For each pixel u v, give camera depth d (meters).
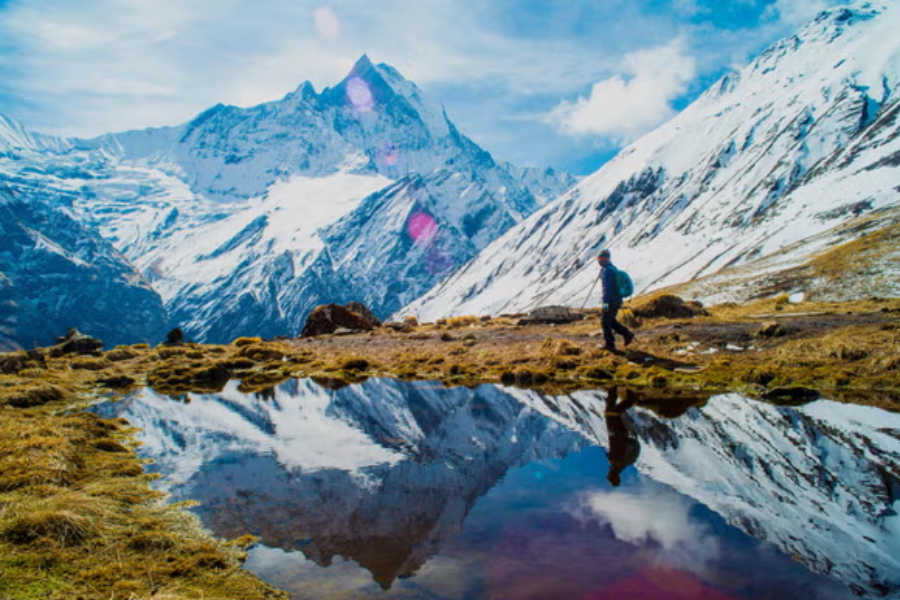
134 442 11.66
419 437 11.52
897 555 5.28
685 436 10.56
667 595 4.47
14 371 22.08
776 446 9.59
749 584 4.67
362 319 41.91
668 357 19.64
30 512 6.36
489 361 22.58
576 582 4.76
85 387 20.88
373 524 6.65
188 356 28.97
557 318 34.44
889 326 17.72
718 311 34.56
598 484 7.80
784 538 5.75
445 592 4.79
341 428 12.69
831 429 10.64
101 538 6.22
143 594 5.03
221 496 7.97
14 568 5.34
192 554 5.96
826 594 4.40
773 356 17.94
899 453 8.98
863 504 6.74
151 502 7.81
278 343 34.22
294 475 8.98
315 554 5.88
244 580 5.34
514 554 5.50
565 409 13.88
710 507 6.74
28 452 8.88
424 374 21.69
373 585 5.06
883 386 13.98
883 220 102.31
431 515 6.80
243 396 18.02
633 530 6.04
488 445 10.59
